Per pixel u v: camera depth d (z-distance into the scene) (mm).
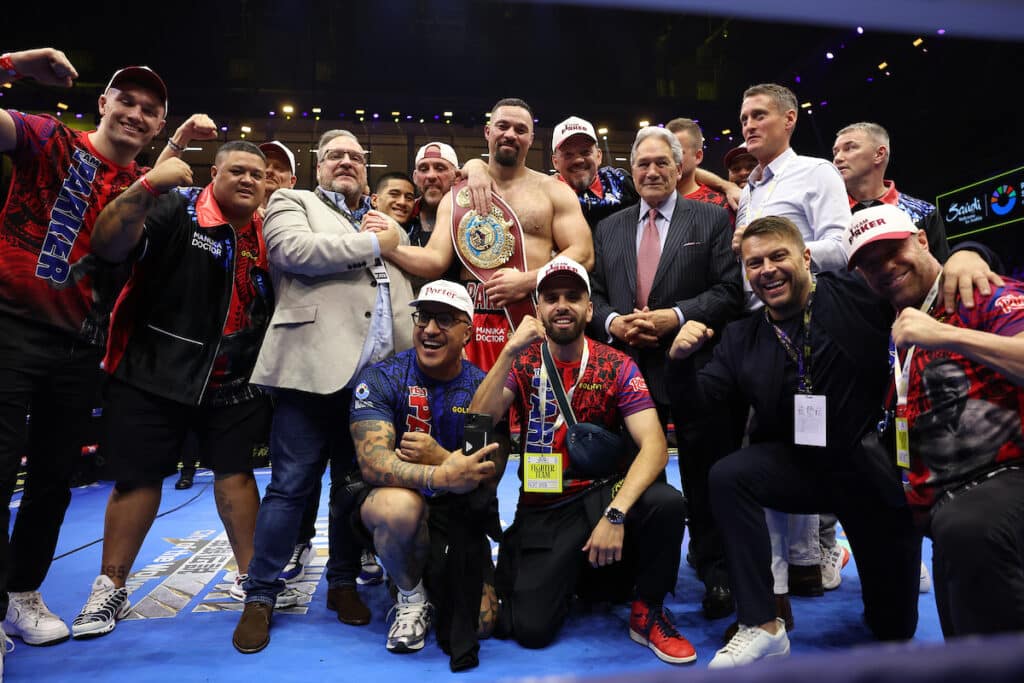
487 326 3066
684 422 2771
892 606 2350
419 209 4102
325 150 3156
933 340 1668
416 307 2541
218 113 15539
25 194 2324
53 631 2393
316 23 16125
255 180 2785
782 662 251
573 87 16875
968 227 12656
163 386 2588
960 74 12172
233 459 2805
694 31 16000
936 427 1885
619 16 16266
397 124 16531
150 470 2627
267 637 2408
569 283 2580
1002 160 12188
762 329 2475
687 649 2260
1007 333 1721
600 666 2232
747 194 3322
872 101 13734
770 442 2412
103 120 2559
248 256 2883
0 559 2229
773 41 14680
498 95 16812
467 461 2260
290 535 2551
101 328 2531
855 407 2248
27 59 2211
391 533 2342
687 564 3490
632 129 16422
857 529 2350
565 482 2609
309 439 2617
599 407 2637
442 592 2396
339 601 2701
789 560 2920
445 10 16266
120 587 2637
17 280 2270
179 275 2668
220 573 3275
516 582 2473
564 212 3225
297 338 2609
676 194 3160
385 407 2516
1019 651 244
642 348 2936
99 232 2320
